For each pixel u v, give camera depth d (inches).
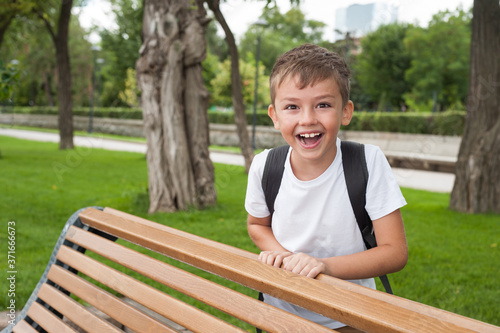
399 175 553.6
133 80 1196.5
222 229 229.1
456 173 305.3
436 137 785.6
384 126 879.7
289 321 39.5
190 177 267.1
